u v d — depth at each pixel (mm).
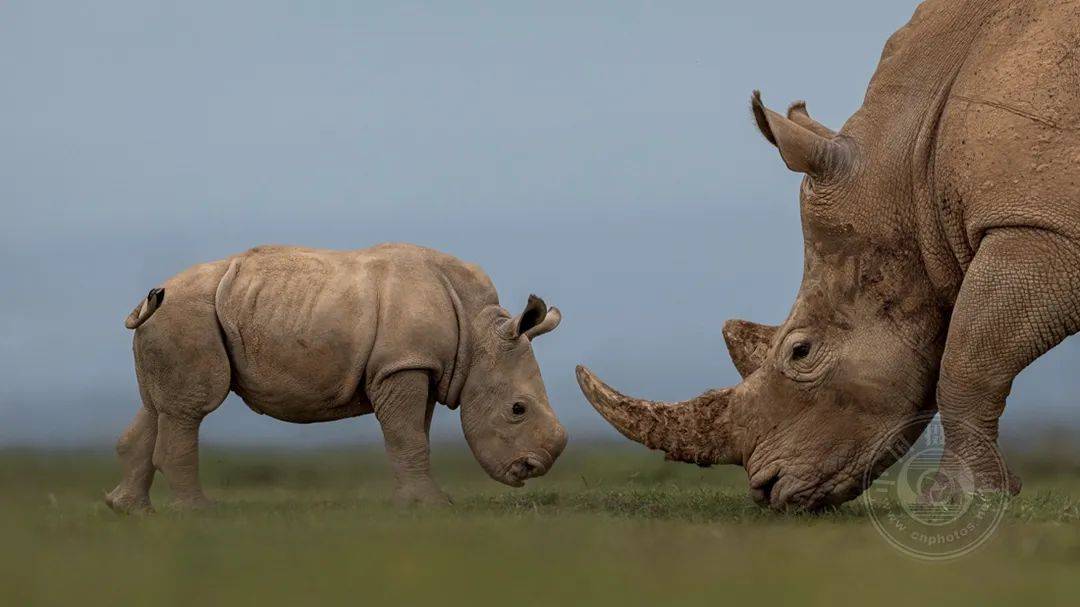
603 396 23766
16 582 12922
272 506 25094
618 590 12094
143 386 26297
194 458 26000
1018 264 21312
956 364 21781
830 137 24125
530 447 26906
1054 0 21984
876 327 22969
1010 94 21641
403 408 26000
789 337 23094
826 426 22859
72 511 24281
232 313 26109
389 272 26547
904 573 13898
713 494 26719
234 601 11602
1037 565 14938
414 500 25859
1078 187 21062
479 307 27078
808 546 16656
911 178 22859
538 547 15211
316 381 26188
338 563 13695
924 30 23281
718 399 23406
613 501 25078
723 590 12156
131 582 12773
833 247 23188
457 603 11414
